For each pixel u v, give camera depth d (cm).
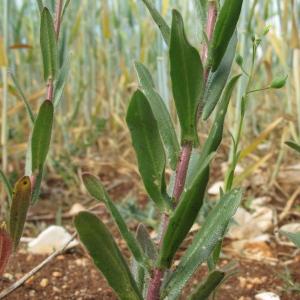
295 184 52
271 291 31
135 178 59
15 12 60
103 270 15
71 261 35
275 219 44
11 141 60
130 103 15
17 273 33
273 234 42
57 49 20
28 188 18
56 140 65
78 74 73
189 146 16
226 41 15
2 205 45
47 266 34
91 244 15
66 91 75
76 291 31
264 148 62
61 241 37
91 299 30
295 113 57
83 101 75
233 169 20
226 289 31
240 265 35
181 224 15
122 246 39
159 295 16
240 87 41
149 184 16
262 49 52
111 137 71
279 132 55
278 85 19
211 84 16
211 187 52
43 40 20
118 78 75
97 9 74
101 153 68
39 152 20
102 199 16
